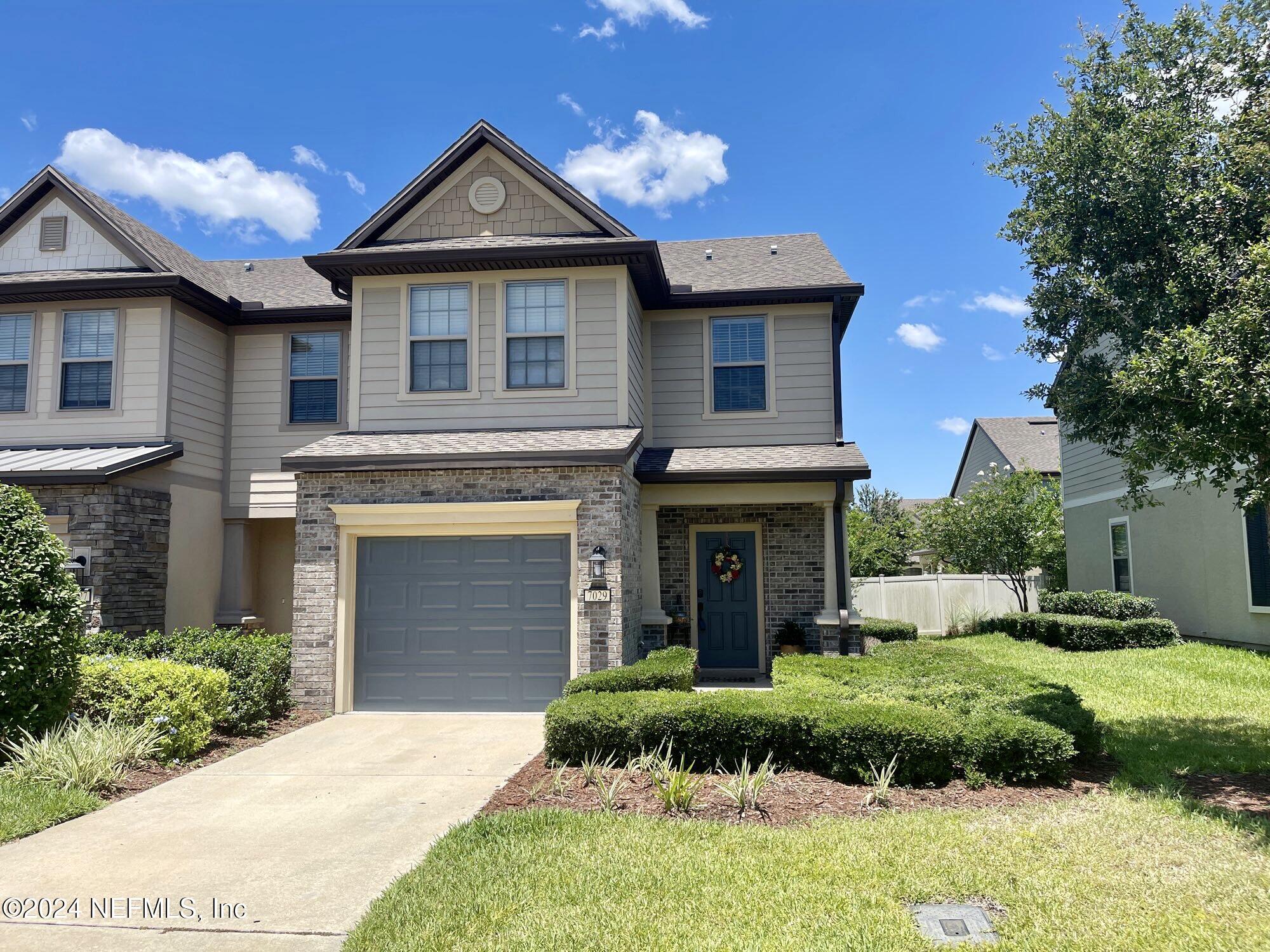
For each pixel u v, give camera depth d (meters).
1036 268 7.71
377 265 11.27
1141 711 8.97
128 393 12.23
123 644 9.45
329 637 10.02
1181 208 6.76
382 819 5.80
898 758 6.30
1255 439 5.92
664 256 15.16
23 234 12.81
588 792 6.18
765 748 6.75
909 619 20.55
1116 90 7.32
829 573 12.05
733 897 4.21
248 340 13.74
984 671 9.39
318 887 4.61
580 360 11.31
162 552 11.83
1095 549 18.97
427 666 10.08
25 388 12.44
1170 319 6.66
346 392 13.46
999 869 4.53
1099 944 3.68
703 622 13.05
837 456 12.09
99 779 6.52
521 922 3.97
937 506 21.55
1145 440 6.84
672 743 6.78
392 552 10.28
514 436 10.84
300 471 10.19
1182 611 15.50
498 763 7.37
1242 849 4.82
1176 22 7.00
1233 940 3.70
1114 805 5.73
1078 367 7.60
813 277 13.27
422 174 11.82
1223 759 6.89
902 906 4.10
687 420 13.11
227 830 5.61
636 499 11.60
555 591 9.99
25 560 7.17
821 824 5.39
